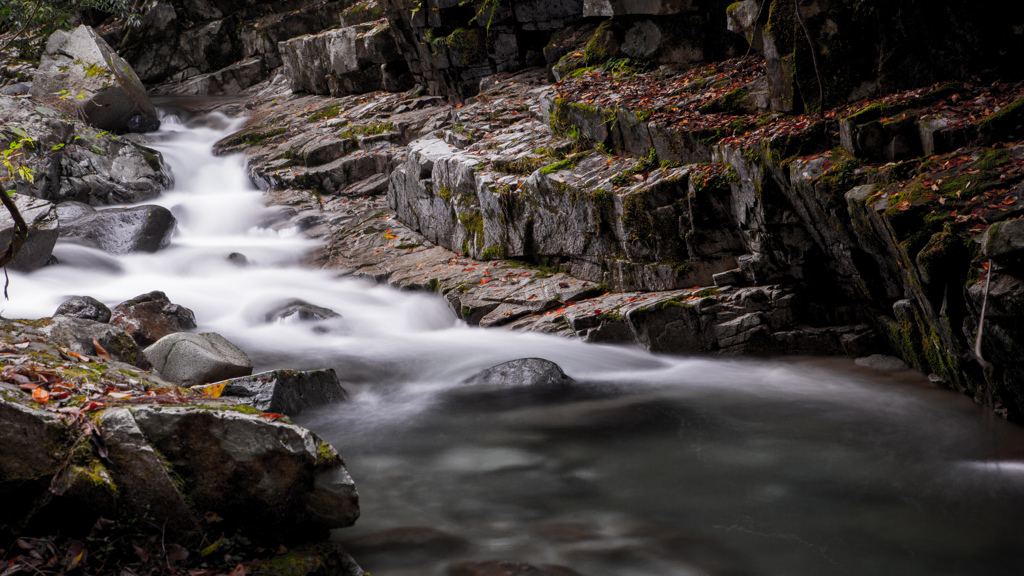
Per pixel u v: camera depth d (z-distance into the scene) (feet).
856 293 26.23
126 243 40.19
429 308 34.09
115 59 55.62
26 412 11.44
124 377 14.79
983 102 22.30
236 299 36.32
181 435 12.09
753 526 15.79
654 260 29.91
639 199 29.19
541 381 25.38
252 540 12.67
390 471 18.67
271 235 45.03
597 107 33.30
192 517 12.04
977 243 18.43
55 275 36.06
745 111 29.84
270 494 12.50
